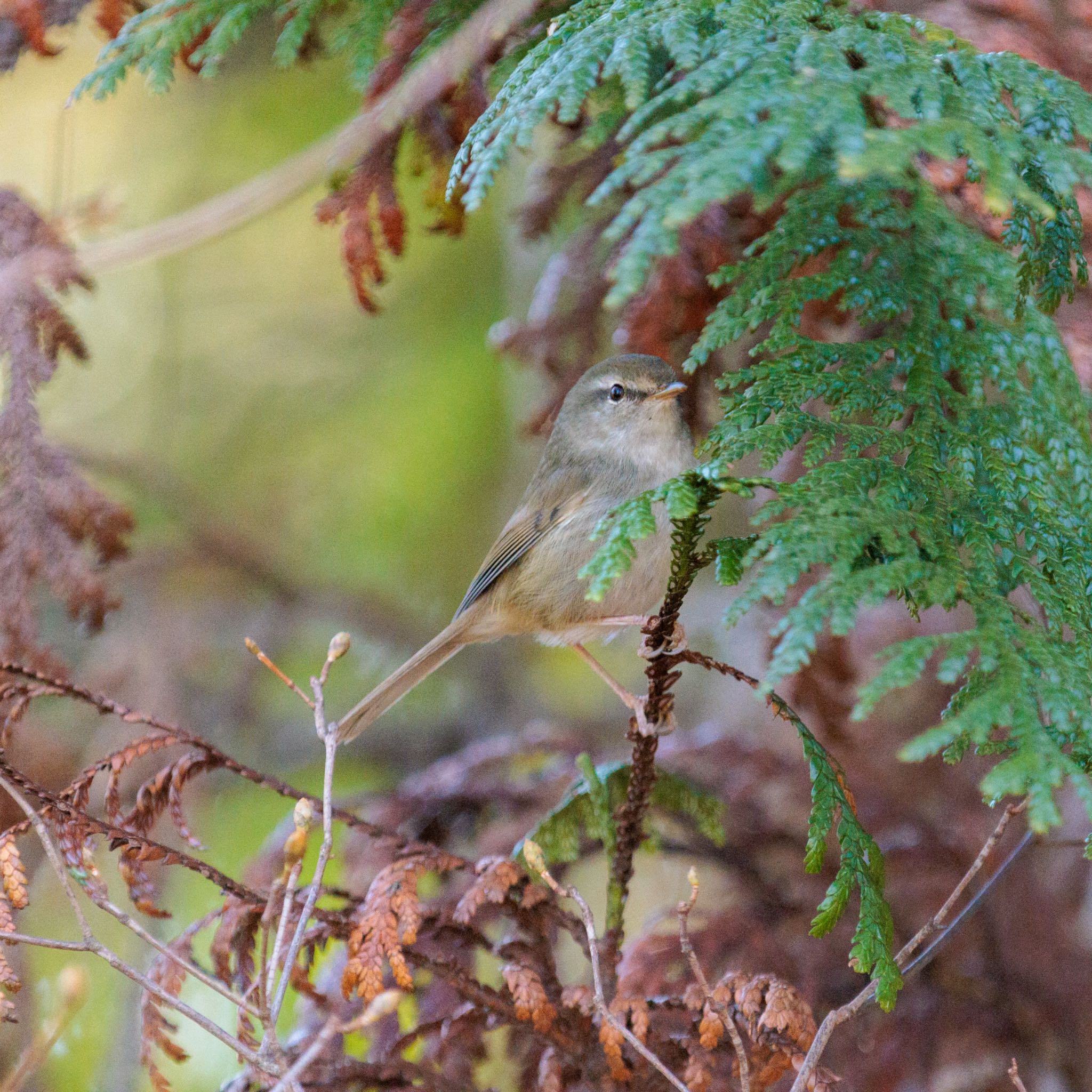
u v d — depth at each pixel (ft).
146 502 25.03
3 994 10.44
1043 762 8.01
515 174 23.66
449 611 27.20
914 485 10.33
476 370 28.37
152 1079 11.58
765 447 10.37
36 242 15.19
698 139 9.35
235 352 28.86
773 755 18.03
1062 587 10.02
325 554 26.96
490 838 17.28
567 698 27.68
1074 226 11.32
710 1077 11.19
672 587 10.47
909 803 17.95
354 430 28.19
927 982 16.75
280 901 11.67
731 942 15.55
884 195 11.98
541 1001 11.51
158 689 22.86
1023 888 17.22
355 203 14.23
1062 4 13.87
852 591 8.84
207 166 27.30
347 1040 14.32
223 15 13.43
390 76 13.73
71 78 27.35
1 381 16.28
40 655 14.65
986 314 12.56
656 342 16.30
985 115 9.85
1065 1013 16.70
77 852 10.89
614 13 11.07
